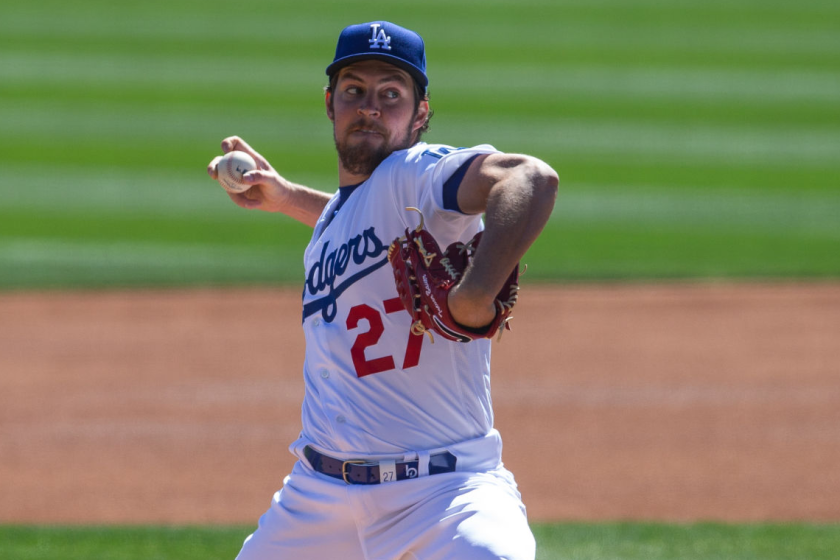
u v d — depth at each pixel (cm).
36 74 7594
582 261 4397
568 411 2895
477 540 1047
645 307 3859
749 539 2038
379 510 1122
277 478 2447
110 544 2012
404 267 1012
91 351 3378
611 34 9075
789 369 3234
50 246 4538
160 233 4744
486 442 1152
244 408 2902
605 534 2067
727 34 9162
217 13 9569
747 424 2802
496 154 1007
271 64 8038
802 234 4762
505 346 3453
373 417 1123
